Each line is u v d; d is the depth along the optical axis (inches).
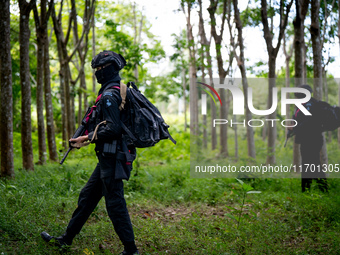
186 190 257.1
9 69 256.7
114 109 129.6
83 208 140.2
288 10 343.3
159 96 756.6
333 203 201.6
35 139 611.8
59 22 466.0
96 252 142.3
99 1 550.0
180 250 150.2
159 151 542.6
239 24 386.0
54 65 780.6
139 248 151.2
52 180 247.6
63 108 470.9
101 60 137.9
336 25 458.3
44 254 134.8
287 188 267.4
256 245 151.2
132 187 256.7
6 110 256.4
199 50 459.2
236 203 229.5
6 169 256.8
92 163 393.4
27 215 170.6
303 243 158.6
